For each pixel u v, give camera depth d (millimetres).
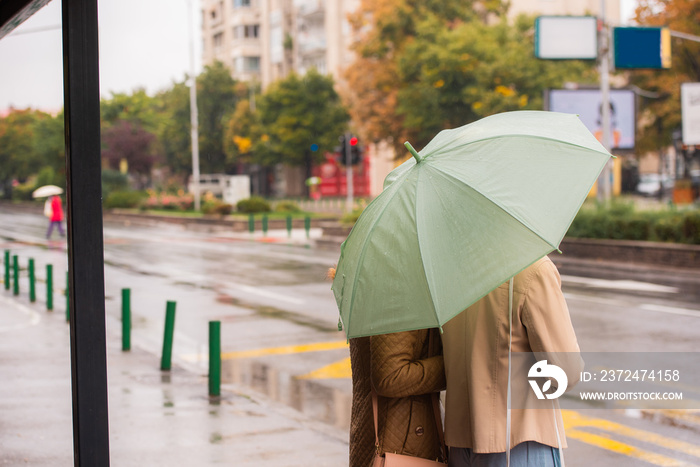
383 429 2650
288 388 7996
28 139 77812
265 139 66750
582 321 11180
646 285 15312
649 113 47781
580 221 21188
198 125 70062
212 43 93188
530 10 56375
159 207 50281
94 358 3250
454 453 2629
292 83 64625
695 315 11555
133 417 6656
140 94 71312
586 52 26812
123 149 64938
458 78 43562
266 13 85562
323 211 50844
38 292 16109
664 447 5664
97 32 3217
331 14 70062
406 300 2320
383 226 2465
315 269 19438
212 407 7008
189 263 21438
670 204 24750
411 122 45375
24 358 9148
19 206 66875
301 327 11477
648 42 24250
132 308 13688
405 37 48625
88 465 3242
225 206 40969
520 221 2314
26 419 6492
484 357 2500
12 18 3916
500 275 2250
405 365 2533
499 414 2492
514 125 2650
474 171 2443
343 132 64625
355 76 50438
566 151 2502
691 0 39719
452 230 2355
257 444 5852
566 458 5461
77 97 3191
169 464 5371
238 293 15359
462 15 48156
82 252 3221
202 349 10102
